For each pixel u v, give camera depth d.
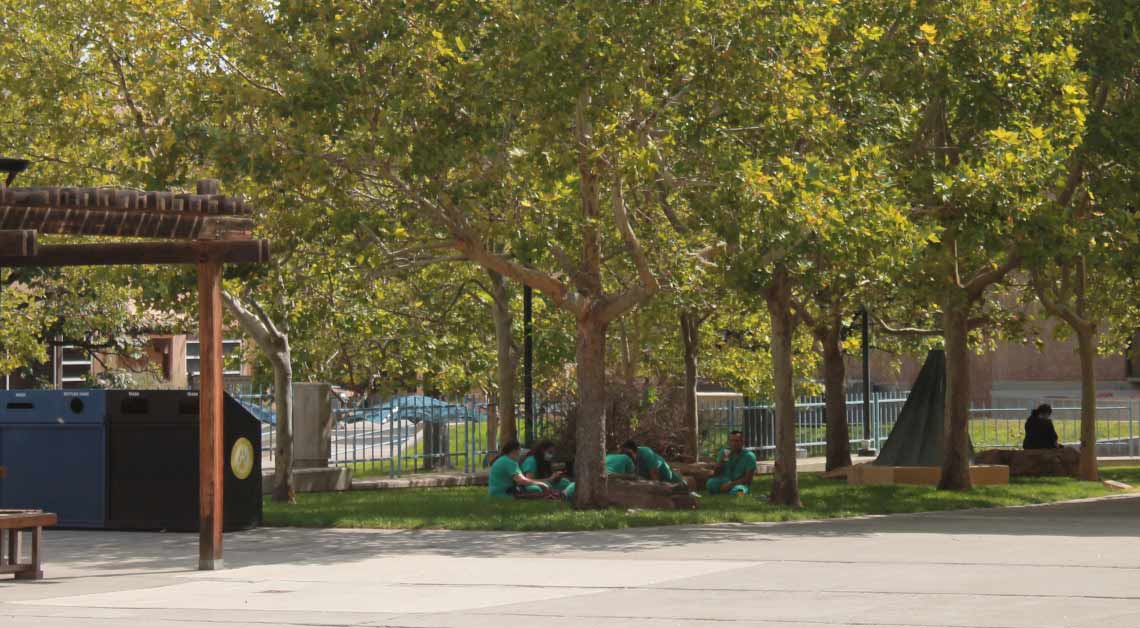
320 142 18.09
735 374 36.47
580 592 11.02
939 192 19.59
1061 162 21.14
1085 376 28.66
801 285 22.16
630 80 17.48
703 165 18.31
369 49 17.44
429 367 34.94
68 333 37.69
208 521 13.31
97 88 20.38
